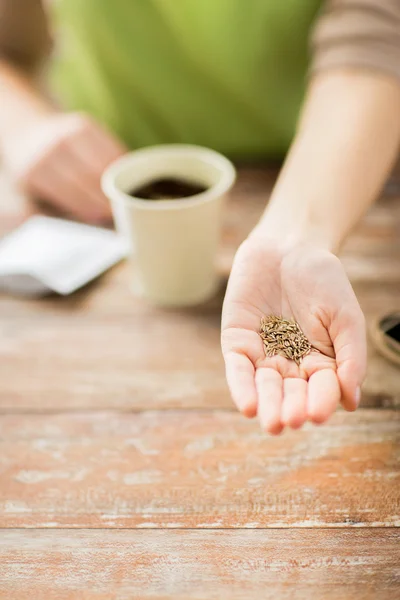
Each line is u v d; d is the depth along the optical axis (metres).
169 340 0.89
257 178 1.18
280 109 1.25
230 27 1.18
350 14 0.99
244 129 1.29
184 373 0.85
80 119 1.14
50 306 0.95
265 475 0.75
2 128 1.22
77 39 1.29
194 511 0.72
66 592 0.67
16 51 1.45
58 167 1.09
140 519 0.72
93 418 0.81
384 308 0.90
